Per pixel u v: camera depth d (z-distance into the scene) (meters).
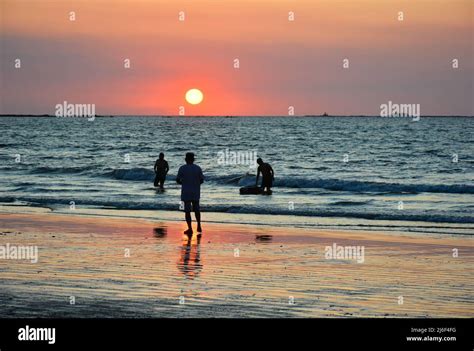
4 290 20.03
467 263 25.12
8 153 129.00
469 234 33.66
